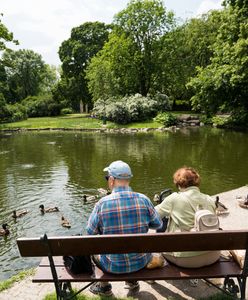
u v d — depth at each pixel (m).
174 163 20.22
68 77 66.62
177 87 51.72
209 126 39.75
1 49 32.09
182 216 3.91
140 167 19.52
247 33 29.95
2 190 16.31
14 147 29.62
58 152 26.16
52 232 11.18
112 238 3.43
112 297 4.12
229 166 18.88
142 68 50.44
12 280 4.83
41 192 15.73
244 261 3.66
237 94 34.28
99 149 26.61
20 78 78.69
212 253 3.84
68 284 4.04
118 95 49.75
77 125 43.78
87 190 15.79
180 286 4.40
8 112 51.72
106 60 51.44
